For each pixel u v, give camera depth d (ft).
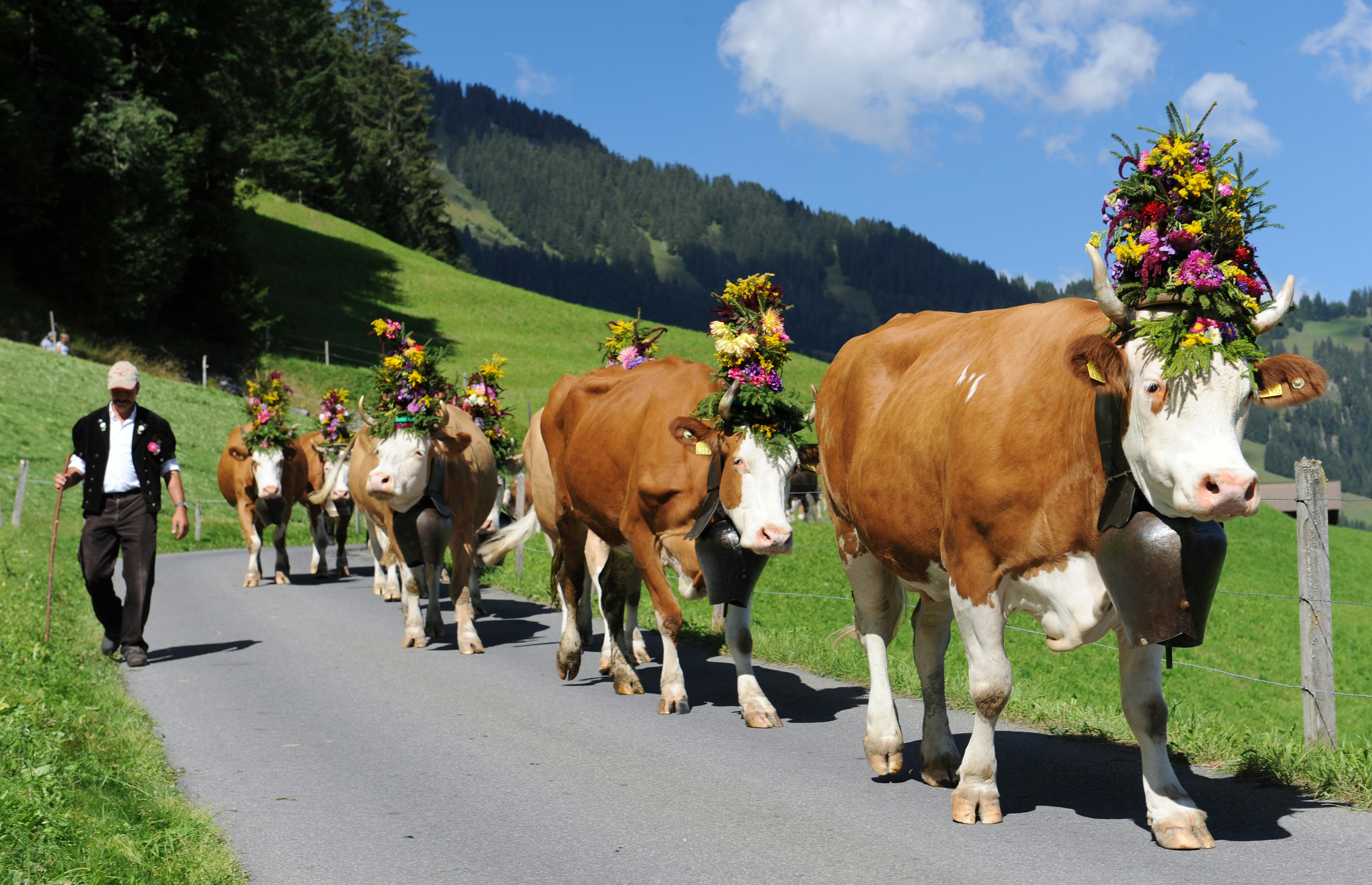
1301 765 17.25
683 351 223.30
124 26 152.87
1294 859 13.65
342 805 17.24
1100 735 20.15
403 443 31.48
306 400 161.58
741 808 16.69
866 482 17.48
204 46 163.22
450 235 395.34
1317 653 19.81
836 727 22.22
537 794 17.65
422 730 22.16
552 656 31.22
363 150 354.13
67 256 150.30
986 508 14.71
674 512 23.63
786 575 64.49
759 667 29.37
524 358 216.95
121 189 149.79
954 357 16.49
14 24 133.59
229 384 160.66
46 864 13.46
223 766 19.54
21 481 73.36
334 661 30.35
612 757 19.89
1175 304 13.39
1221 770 17.92
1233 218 13.23
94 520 29.78
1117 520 13.39
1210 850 14.08
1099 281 13.20
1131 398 13.11
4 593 36.96
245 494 51.72
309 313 214.90
